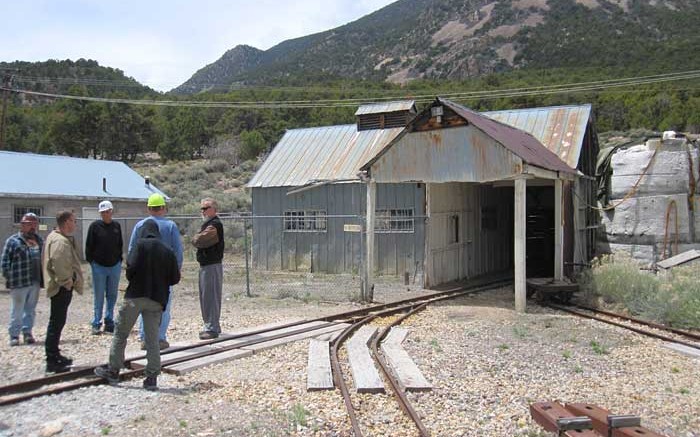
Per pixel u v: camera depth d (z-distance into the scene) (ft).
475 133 47.44
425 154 49.75
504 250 81.00
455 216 65.05
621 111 229.86
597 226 69.62
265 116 280.72
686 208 64.69
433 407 21.93
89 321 39.37
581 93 248.32
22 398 22.08
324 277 69.36
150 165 236.63
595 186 72.08
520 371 27.50
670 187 64.44
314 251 76.69
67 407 21.40
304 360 28.84
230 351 30.04
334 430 19.42
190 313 43.11
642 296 44.65
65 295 26.08
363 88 317.22
